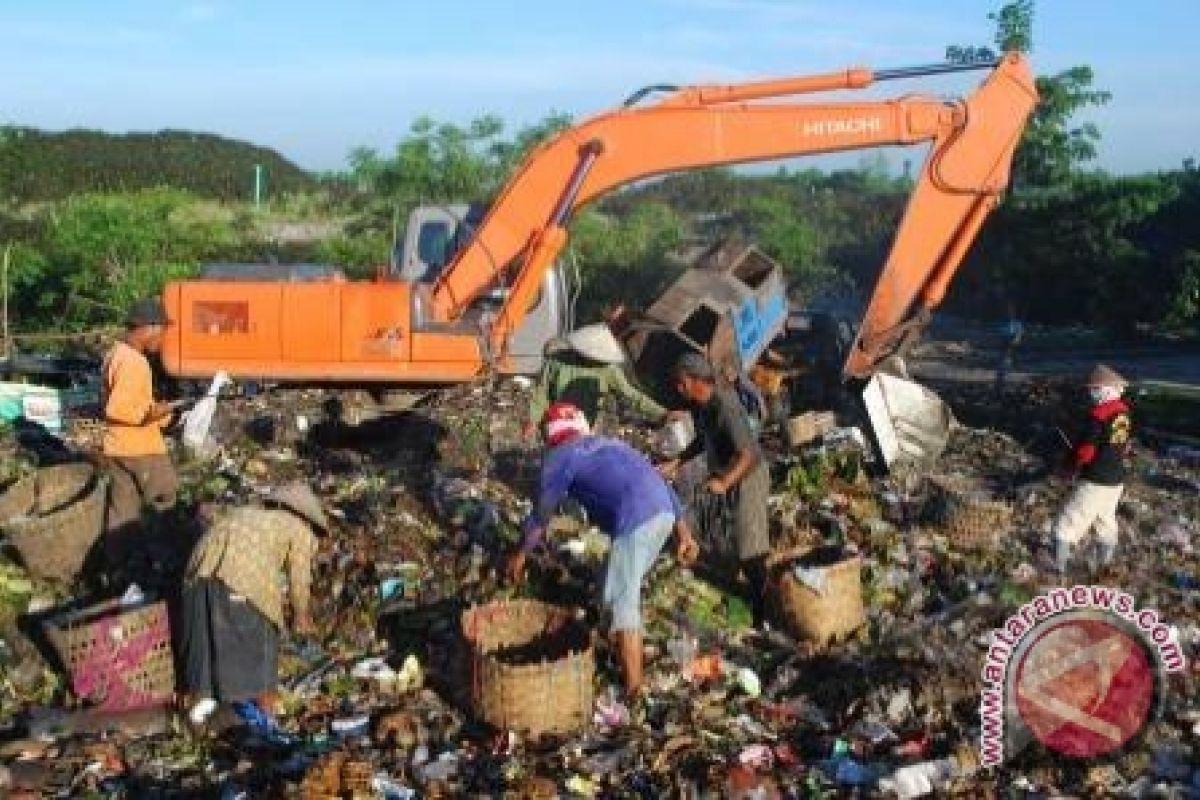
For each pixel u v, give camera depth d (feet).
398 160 79.05
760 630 25.45
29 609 24.45
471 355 38.32
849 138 40.19
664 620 24.75
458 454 36.14
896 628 24.80
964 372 71.36
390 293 37.86
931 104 40.29
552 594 25.68
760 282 45.01
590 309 72.13
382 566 26.37
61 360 44.01
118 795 18.45
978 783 19.42
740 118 40.04
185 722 20.54
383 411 39.78
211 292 37.83
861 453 37.04
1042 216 88.38
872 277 95.04
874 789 19.01
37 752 19.63
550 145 39.81
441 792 18.52
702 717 21.42
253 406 39.37
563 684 20.24
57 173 116.06
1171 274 89.66
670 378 41.39
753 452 25.27
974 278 97.04
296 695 21.61
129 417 26.78
